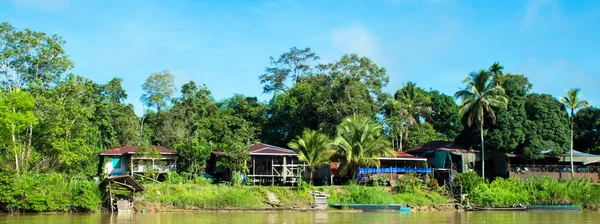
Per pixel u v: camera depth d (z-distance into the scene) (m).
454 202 54.28
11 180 42.50
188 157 57.06
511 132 61.19
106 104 68.25
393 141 74.75
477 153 63.62
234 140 59.91
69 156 50.19
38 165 51.28
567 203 54.97
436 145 66.69
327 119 71.50
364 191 51.94
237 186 51.44
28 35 50.69
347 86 70.81
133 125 70.75
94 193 44.41
